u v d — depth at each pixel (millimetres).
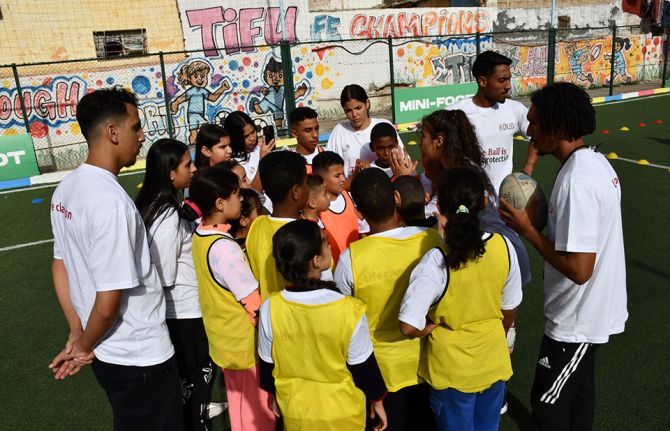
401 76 16672
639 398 3412
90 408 3664
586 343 2537
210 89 14219
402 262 2523
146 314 2482
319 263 2295
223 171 2783
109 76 13164
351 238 3541
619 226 2459
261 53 14578
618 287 2525
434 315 2402
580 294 2492
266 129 4652
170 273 2893
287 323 2264
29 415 3602
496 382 2494
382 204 2547
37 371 4133
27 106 12484
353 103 4695
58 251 2680
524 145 11500
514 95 18453
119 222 2260
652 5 20469
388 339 2617
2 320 4953
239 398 2992
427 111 14547
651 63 21000
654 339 4047
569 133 2398
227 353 2816
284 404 2359
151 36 13703
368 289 2516
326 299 2234
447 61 17266
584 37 19453
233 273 2641
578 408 2703
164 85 11828
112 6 13195
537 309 4641
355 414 2326
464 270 2289
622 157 9719
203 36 14172
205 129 3891
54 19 12680
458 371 2395
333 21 15477
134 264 2316
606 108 15586
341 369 2270
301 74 15336
